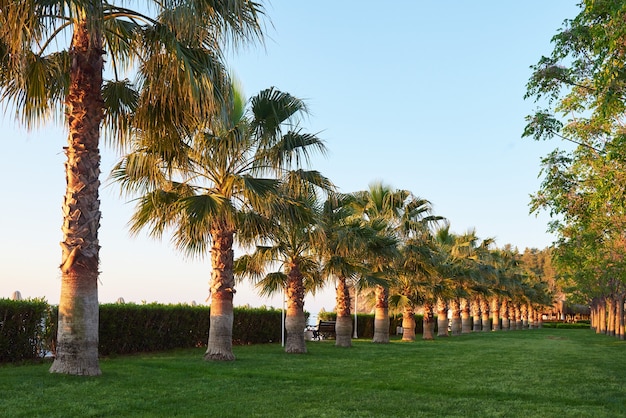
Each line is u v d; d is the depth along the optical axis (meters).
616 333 39.09
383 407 7.86
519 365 15.23
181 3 9.53
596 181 12.76
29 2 8.38
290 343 18.84
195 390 9.02
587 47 12.16
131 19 10.51
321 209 18.69
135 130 12.29
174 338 18.72
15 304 12.41
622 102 11.45
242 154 14.65
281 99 14.53
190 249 15.06
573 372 13.43
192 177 14.34
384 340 27.38
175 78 10.77
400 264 28.69
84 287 9.86
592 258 22.33
